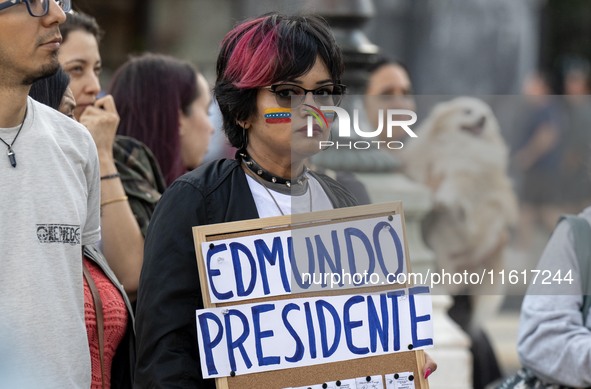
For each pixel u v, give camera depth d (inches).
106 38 674.8
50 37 147.7
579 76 764.0
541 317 183.5
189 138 226.7
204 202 152.8
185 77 224.5
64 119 157.3
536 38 651.5
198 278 151.6
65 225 149.1
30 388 125.8
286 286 151.9
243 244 151.3
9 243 144.3
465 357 267.6
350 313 153.1
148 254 151.6
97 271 171.0
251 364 150.4
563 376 182.1
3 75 146.2
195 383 150.6
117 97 221.9
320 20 159.3
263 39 152.4
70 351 147.6
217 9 669.3
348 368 152.4
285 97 153.9
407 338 153.8
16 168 146.5
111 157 193.8
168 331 149.0
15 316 143.0
